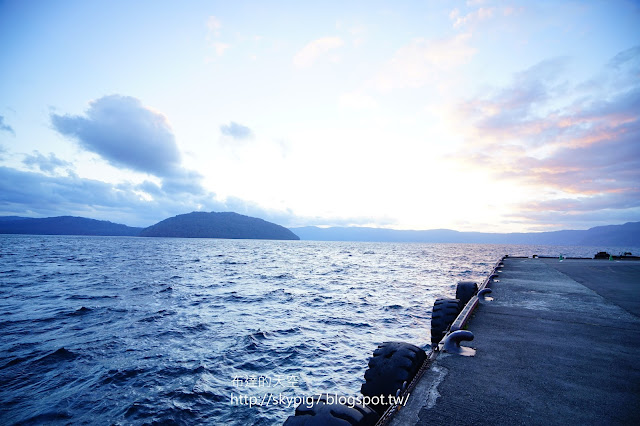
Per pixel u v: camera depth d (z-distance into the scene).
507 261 17.91
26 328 12.73
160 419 6.30
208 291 22.58
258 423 6.16
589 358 3.59
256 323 13.59
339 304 18.19
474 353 3.69
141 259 57.75
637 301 6.57
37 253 70.62
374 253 107.44
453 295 21.89
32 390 7.53
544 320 5.14
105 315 14.98
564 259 19.69
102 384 7.80
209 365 8.90
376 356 3.14
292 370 8.57
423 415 2.41
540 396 2.71
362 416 1.96
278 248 140.88
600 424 2.30
